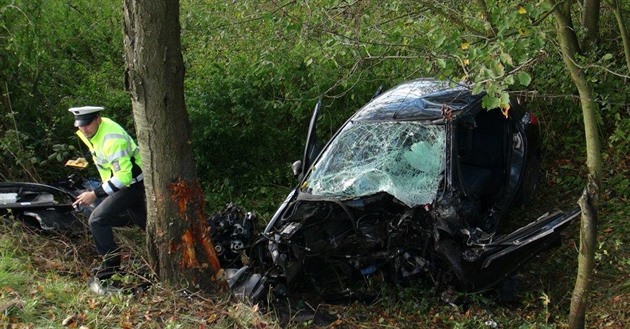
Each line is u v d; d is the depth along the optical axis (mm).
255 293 5227
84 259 5887
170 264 5051
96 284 5102
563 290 5570
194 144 7895
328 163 5734
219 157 8156
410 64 5809
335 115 8008
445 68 4797
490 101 3977
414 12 5949
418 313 5398
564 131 7910
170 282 5074
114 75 9109
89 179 6887
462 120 5707
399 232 5273
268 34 7762
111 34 9914
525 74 4023
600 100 6762
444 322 5297
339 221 5398
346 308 5621
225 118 8164
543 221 4910
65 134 7711
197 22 8234
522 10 4363
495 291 5438
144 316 4625
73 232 6176
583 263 4285
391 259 5453
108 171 5547
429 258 5418
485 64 4238
